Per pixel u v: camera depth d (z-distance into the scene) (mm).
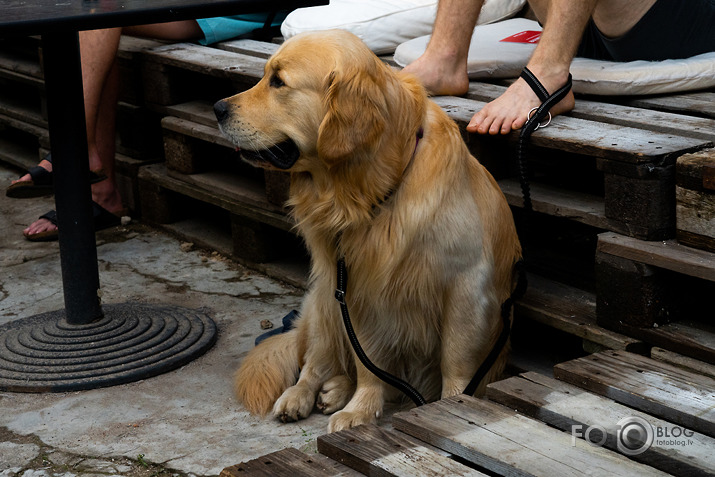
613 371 2545
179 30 5055
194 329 3648
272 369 3146
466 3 3557
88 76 4531
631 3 3402
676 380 2475
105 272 4445
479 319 2793
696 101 3369
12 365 3332
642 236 2723
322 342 3076
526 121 3062
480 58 3830
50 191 4562
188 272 4434
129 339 3498
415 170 2668
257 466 2266
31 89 6707
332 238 2816
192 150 4676
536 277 3354
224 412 3049
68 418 3018
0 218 5363
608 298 2807
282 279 4258
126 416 3027
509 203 3229
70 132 3342
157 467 2682
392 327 2871
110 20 2791
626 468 2104
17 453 2789
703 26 3576
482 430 2309
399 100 2635
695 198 2596
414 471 2143
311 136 2590
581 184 3688
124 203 5289
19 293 4199
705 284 2848
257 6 3145
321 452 2344
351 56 2525
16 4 3023
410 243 2664
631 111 3236
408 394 2832
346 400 3094
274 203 4105
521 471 2092
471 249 2727
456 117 3285
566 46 3158
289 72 2570
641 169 2648
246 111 2629
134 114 5039
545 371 3066
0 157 6398
